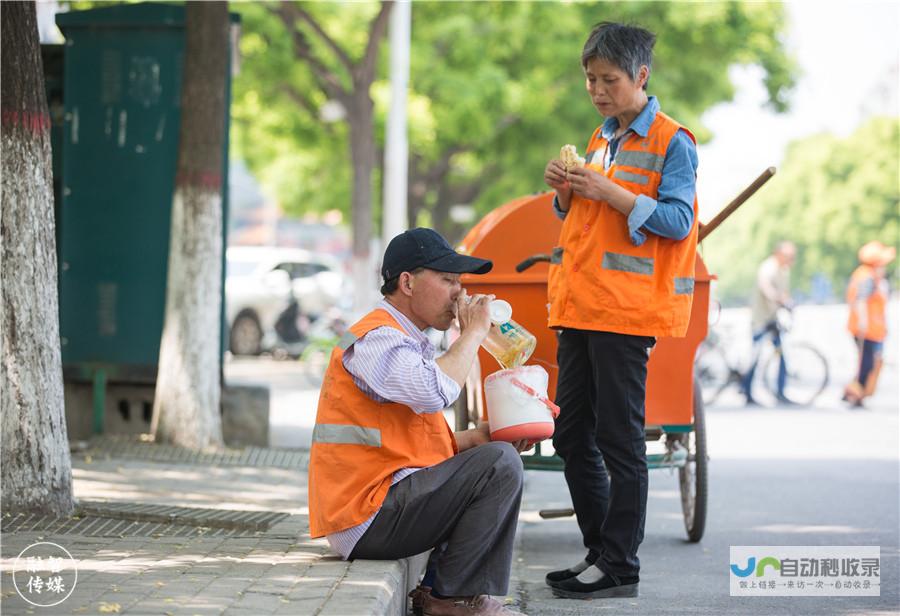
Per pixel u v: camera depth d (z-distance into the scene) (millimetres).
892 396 42094
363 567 10781
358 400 10734
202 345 22594
